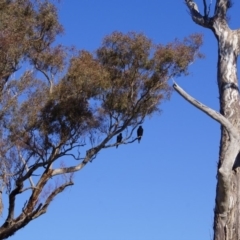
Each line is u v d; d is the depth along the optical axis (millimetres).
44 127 18281
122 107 18406
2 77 18172
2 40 18000
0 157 18016
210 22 9758
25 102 18500
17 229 18266
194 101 8297
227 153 8086
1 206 18438
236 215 8094
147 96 18562
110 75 18484
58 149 18328
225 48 9297
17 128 18250
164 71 18484
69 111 18266
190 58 18500
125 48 18453
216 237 8141
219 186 8094
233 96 8906
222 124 8203
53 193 18422
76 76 18094
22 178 17984
